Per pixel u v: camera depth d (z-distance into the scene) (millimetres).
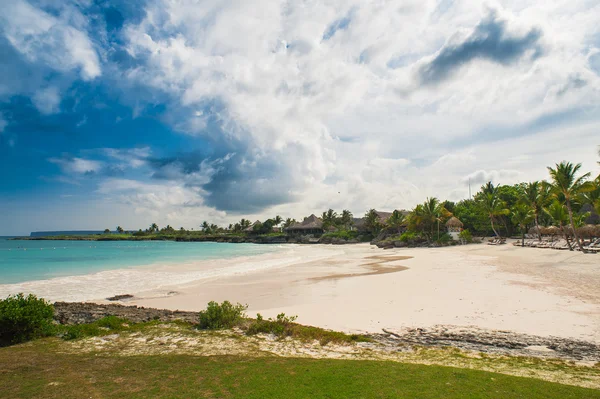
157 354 8578
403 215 87562
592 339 9453
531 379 6766
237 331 10805
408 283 19359
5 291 20750
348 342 9656
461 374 6988
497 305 13203
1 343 9359
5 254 57750
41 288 21859
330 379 6754
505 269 23500
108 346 9242
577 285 16562
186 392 6172
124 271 31109
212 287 21688
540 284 17078
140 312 13727
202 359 8133
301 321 12266
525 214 50875
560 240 46625
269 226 138375
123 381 6715
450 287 17328
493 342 9453
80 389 6301
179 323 11719
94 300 18094
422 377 6828
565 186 36219
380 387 6340
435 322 11453
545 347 8984
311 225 122500
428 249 54125
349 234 107312
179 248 83750
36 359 8078
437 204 64125
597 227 36844
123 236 170000
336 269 30188
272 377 6891
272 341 9797
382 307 13805
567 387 6348
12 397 5918
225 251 68375
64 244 114125
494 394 6031
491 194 64625
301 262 39250
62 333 10492
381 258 40625
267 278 25375
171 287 22078
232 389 6309
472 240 63531
